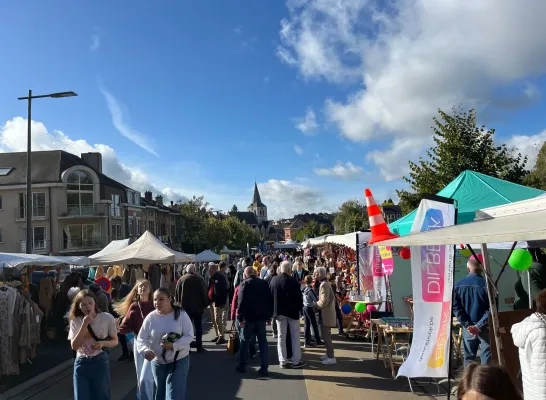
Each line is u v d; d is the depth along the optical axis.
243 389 6.88
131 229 49.72
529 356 3.27
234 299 9.53
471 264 6.08
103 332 4.92
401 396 6.31
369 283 11.51
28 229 17.00
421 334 5.39
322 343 10.30
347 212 71.19
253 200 187.50
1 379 7.58
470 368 2.27
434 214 5.53
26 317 8.26
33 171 41.25
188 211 57.59
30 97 16.92
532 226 3.07
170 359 4.86
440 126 16.28
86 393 4.81
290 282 8.27
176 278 21.39
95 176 42.81
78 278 11.88
